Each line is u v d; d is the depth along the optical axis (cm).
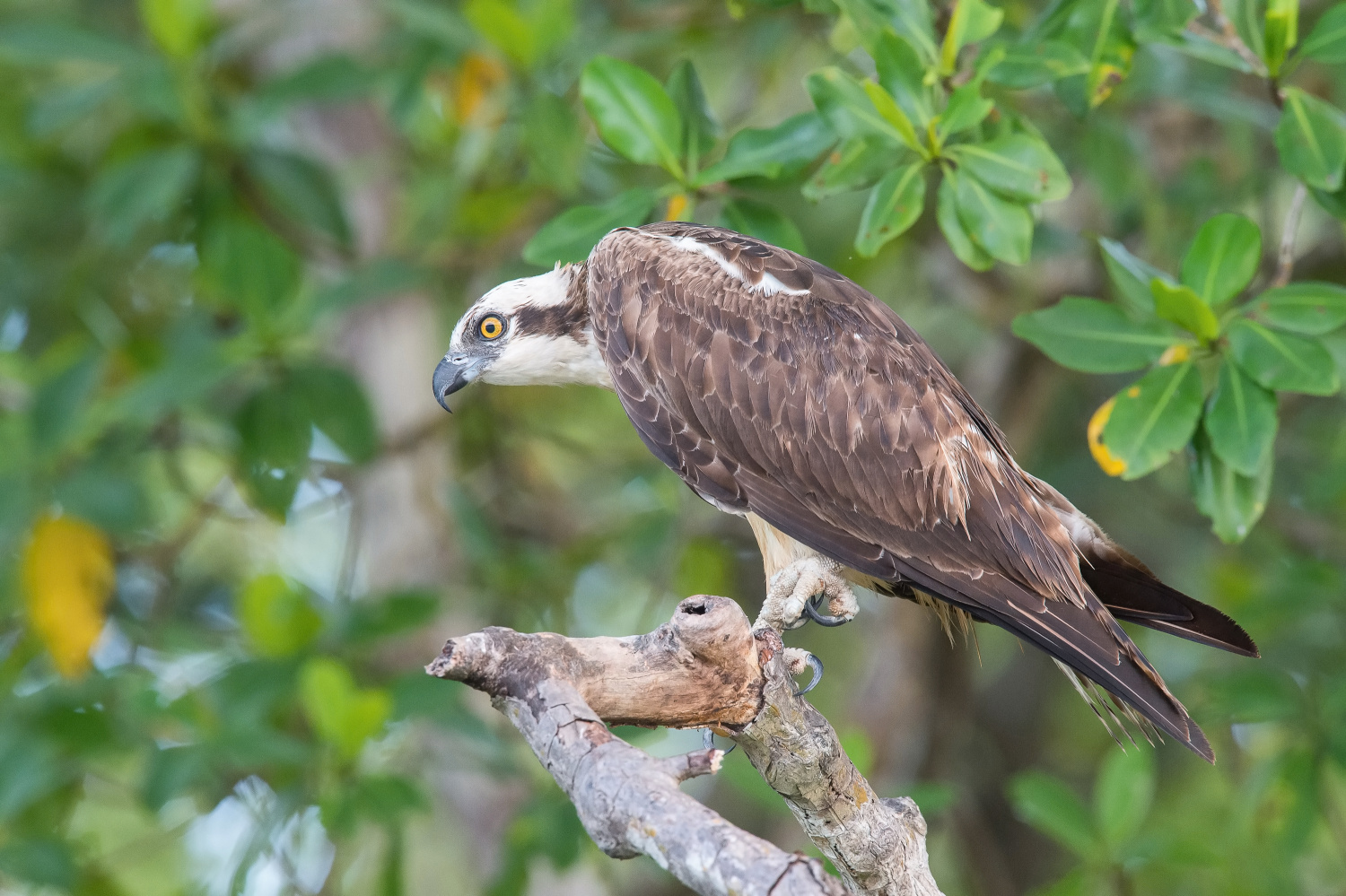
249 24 1272
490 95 1124
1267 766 1141
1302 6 1180
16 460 1088
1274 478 1405
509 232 1234
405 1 1059
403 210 1270
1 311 1308
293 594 1062
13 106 1259
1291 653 1255
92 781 1398
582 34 1129
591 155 1215
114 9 1398
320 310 1099
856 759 957
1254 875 1126
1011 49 847
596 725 514
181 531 1255
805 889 427
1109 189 1140
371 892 1366
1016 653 1684
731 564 1348
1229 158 1328
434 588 1158
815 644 1619
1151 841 1083
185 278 1447
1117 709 792
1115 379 1459
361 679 1118
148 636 1171
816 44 1302
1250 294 924
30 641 1212
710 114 901
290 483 1118
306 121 1382
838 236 1353
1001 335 1344
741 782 952
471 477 1445
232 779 1147
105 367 1183
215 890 1144
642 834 470
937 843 1580
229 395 1216
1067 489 1430
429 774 1331
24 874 1079
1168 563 1556
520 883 1105
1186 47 833
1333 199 834
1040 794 1103
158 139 1164
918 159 810
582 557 1290
